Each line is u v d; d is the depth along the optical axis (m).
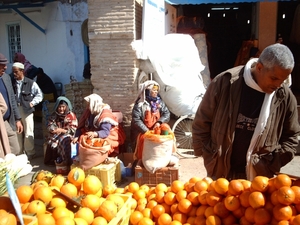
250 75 2.21
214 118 2.43
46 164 5.96
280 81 2.06
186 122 6.25
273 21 8.60
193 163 5.79
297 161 5.74
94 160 4.66
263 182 1.79
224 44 11.16
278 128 2.37
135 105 5.39
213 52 11.22
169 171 4.54
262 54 2.10
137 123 5.26
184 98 6.08
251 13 10.27
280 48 2.03
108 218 1.81
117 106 5.78
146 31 5.58
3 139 4.05
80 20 9.14
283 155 2.43
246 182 1.92
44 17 9.77
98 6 5.55
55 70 9.91
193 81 6.19
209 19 11.06
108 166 4.72
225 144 2.38
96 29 5.62
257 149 2.33
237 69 2.37
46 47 9.95
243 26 10.95
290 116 2.36
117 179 4.96
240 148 2.38
